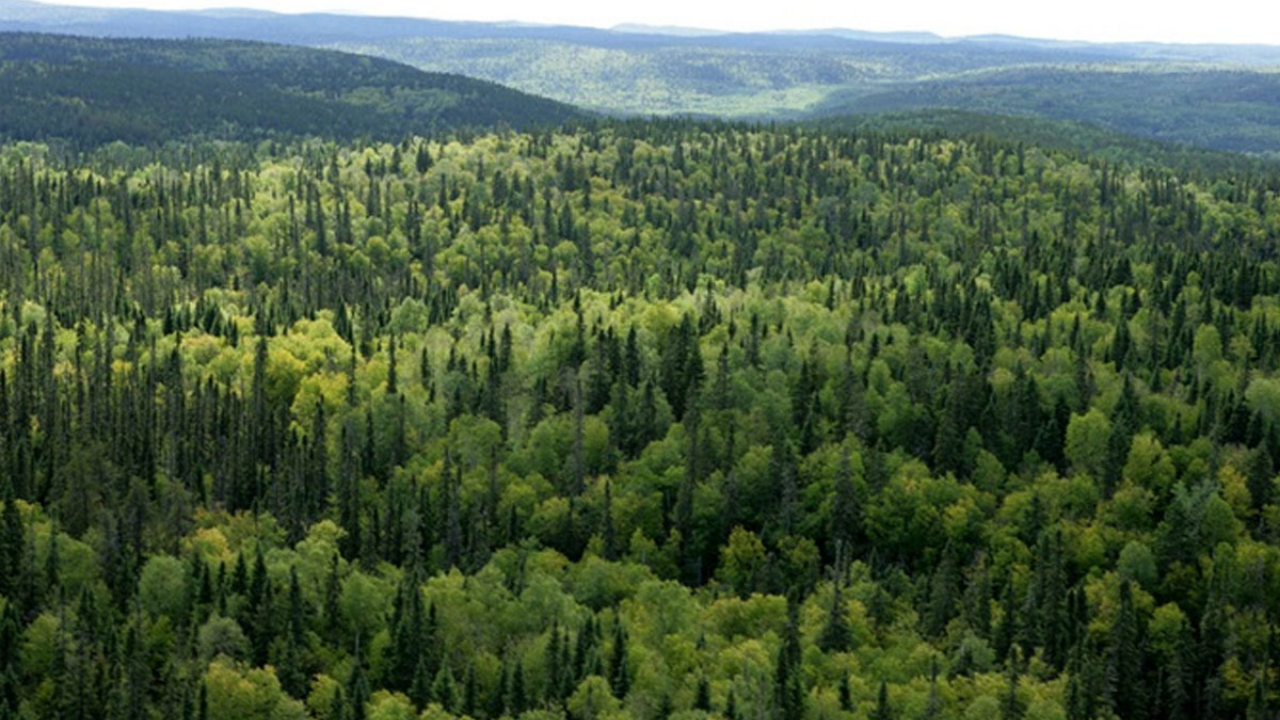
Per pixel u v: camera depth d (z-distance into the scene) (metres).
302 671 151.12
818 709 142.88
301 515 195.88
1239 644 165.50
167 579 160.38
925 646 159.38
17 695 140.00
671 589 171.00
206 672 140.38
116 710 135.25
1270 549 176.75
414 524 186.25
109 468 191.88
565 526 197.38
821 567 196.12
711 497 199.75
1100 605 172.12
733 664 152.25
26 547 160.12
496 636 161.00
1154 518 195.75
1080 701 149.12
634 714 141.62
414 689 145.00
